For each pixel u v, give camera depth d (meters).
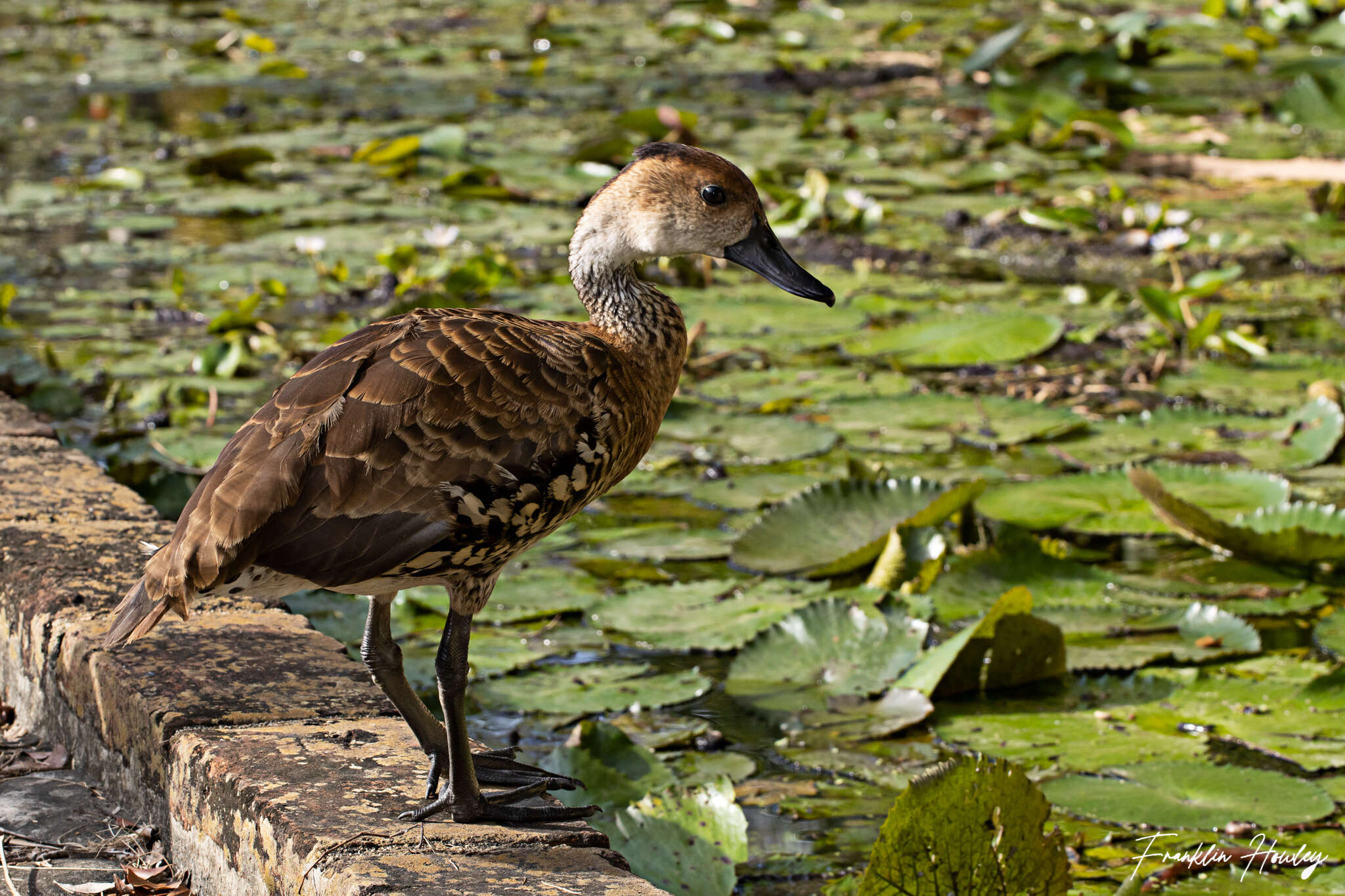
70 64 23.67
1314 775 6.14
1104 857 5.62
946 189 16.61
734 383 11.02
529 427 4.68
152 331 11.91
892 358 11.36
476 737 6.54
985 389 11.03
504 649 7.28
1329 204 15.10
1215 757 6.30
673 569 8.26
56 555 6.46
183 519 4.33
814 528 8.38
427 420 4.51
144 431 9.95
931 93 21.59
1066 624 7.46
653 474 9.40
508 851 4.44
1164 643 7.32
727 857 5.47
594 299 5.66
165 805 5.16
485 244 14.08
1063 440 9.91
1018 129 17.86
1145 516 8.51
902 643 7.14
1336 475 9.27
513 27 27.89
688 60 24.20
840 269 13.98
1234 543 8.06
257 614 6.14
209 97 21.31
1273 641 7.42
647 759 6.27
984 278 13.65
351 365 4.55
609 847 4.54
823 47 24.89
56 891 4.89
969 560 8.06
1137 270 13.90
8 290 11.70
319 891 4.28
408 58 24.61
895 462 9.58
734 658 7.32
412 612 7.71
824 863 5.64
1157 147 18.17
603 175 16.61
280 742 5.04
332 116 20.12
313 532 4.33
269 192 16.25
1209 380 11.02
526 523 4.70
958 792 4.61
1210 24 25.77
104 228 14.84
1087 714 6.73
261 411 4.55
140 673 5.50
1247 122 19.52
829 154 17.80
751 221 5.83
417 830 4.50
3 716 6.31
